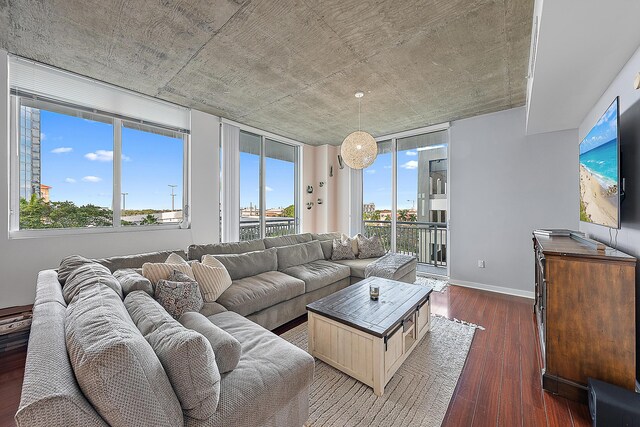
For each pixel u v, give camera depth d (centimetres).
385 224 540
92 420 74
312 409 165
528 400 171
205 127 395
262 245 366
